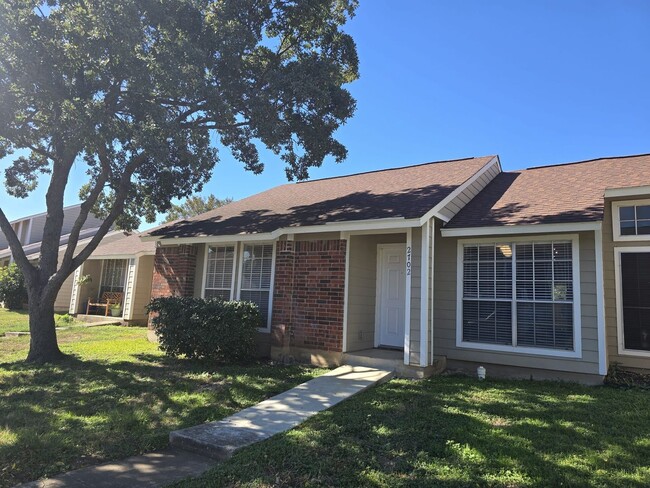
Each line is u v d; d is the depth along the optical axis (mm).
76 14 8055
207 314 9008
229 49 9000
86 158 12055
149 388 7082
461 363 8930
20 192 12562
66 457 4434
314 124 10188
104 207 13266
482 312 8820
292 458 4254
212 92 8469
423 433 4887
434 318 9336
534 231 7750
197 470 4219
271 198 13828
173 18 8633
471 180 10281
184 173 12344
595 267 7734
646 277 8359
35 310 9391
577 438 4750
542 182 10500
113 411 5824
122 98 9211
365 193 11148
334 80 10102
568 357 7812
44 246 9727
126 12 7852
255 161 11914
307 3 9969
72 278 21719
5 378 7695
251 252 10906
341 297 9062
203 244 11938
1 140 10594
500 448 4441
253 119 9555
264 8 10148
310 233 9633
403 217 7988
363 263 9766
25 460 4320
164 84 8352
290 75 9461
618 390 7117
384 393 6742
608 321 8516
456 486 3664
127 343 11992
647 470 3947
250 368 8562
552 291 8125
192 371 8297
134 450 4691
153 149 8609
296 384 7355
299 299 9578
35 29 7781
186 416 5766
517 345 8352
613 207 8797
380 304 10078
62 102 8133
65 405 6180
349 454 4348
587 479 3770
